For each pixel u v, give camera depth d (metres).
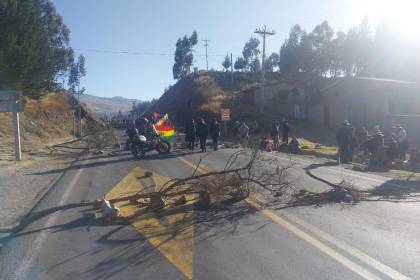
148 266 5.92
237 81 101.56
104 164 18.31
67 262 6.14
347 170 16.53
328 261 6.00
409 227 7.77
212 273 5.62
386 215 8.73
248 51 123.12
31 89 32.88
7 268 5.95
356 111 46.91
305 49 104.69
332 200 10.20
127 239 7.18
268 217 8.52
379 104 44.38
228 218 8.48
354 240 6.97
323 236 7.19
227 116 43.16
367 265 5.84
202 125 24.89
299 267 5.78
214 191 9.65
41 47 32.72
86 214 8.69
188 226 7.93
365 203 9.94
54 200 10.45
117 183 12.98
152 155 22.38
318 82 57.62
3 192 11.55
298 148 26.02
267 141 26.41
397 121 28.30
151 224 8.11
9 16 29.67
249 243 6.85
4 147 24.55
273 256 6.23
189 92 97.62
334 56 100.38
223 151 24.95
